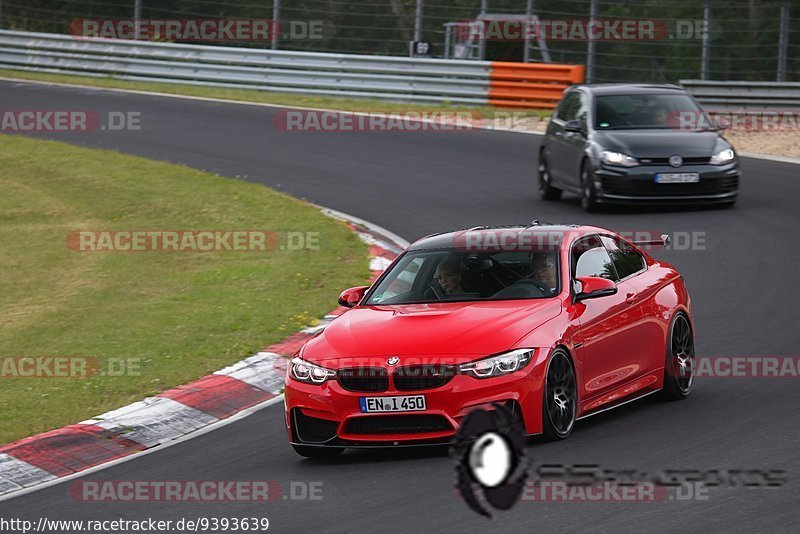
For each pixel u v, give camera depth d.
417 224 58.69
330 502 22.98
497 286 28.69
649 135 59.75
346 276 48.56
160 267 52.22
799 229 54.19
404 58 103.00
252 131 88.56
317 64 106.75
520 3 139.75
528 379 25.55
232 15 140.12
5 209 65.06
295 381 26.95
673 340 31.09
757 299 42.41
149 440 30.12
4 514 24.17
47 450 28.73
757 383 31.73
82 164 75.44
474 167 74.94
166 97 104.62
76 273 51.62
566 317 27.34
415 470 24.81
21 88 107.38
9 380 35.81
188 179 71.00
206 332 40.47
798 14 137.62
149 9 129.38
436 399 25.36
